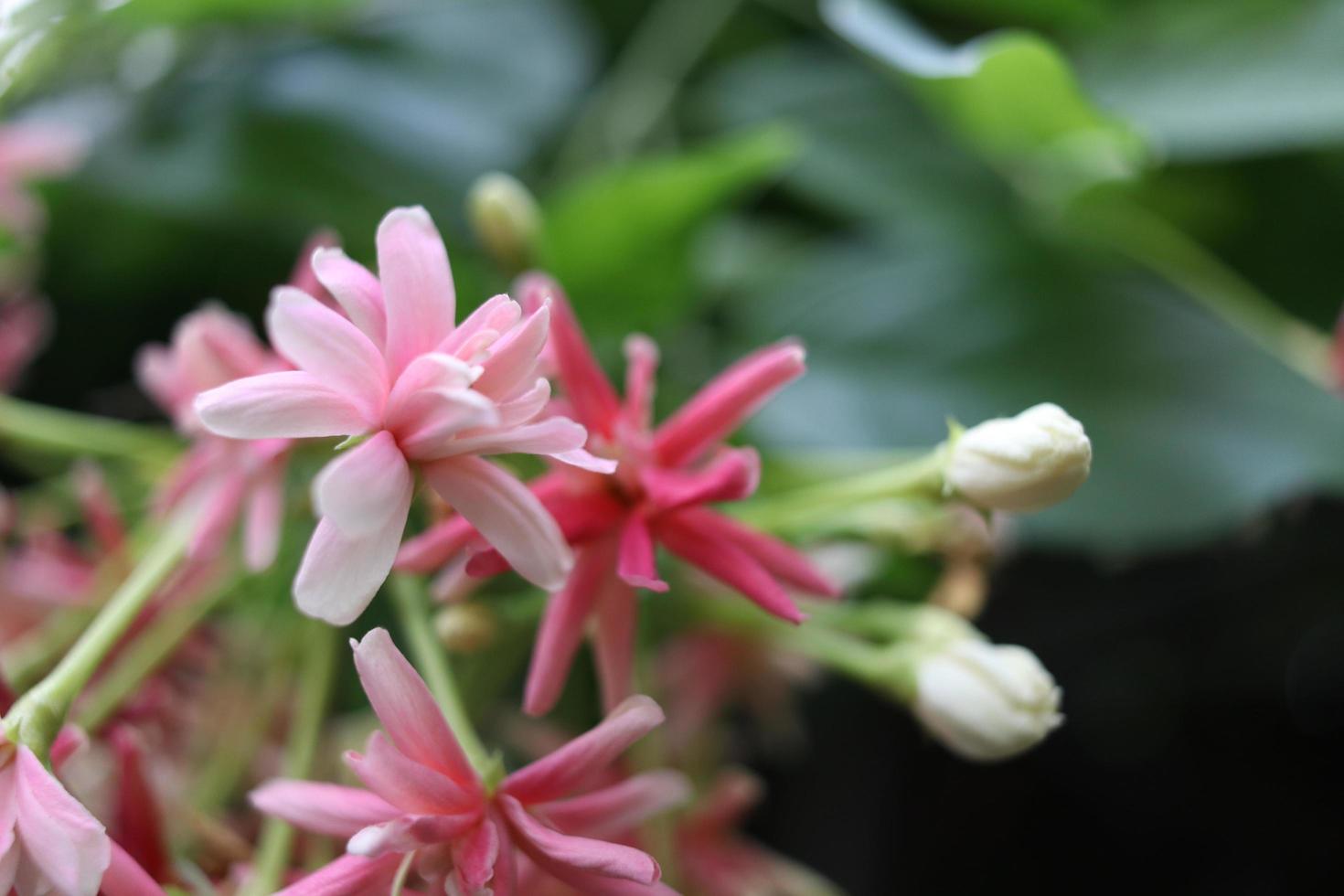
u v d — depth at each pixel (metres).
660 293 0.32
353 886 0.23
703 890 0.28
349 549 0.23
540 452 0.23
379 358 0.23
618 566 0.24
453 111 0.34
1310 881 0.33
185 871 0.25
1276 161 0.32
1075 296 0.32
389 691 0.23
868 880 0.34
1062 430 0.25
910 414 0.32
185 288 0.34
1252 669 0.34
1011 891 0.34
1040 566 0.33
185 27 0.33
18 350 0.31
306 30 0.34
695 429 0.25
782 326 0.33
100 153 0.33
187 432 0.27
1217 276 0.32
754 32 0.38
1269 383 0.31
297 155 0.33
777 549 0.25
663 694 0.31
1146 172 0.32
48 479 0.31
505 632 0.28
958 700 0.26
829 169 0.34
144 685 0.27
